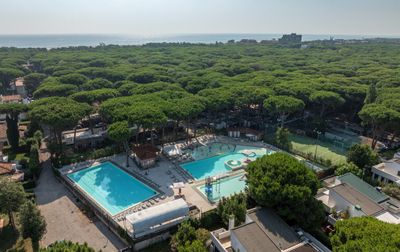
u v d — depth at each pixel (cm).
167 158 6062
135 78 10675
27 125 7612
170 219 3878
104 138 6775
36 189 5012
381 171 4981
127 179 5312
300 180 3644
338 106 8131
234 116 8569
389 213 3675
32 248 3612
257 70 13338
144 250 3631
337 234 2827
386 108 6494
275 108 7131
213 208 4381
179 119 6306
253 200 4162
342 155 6378
